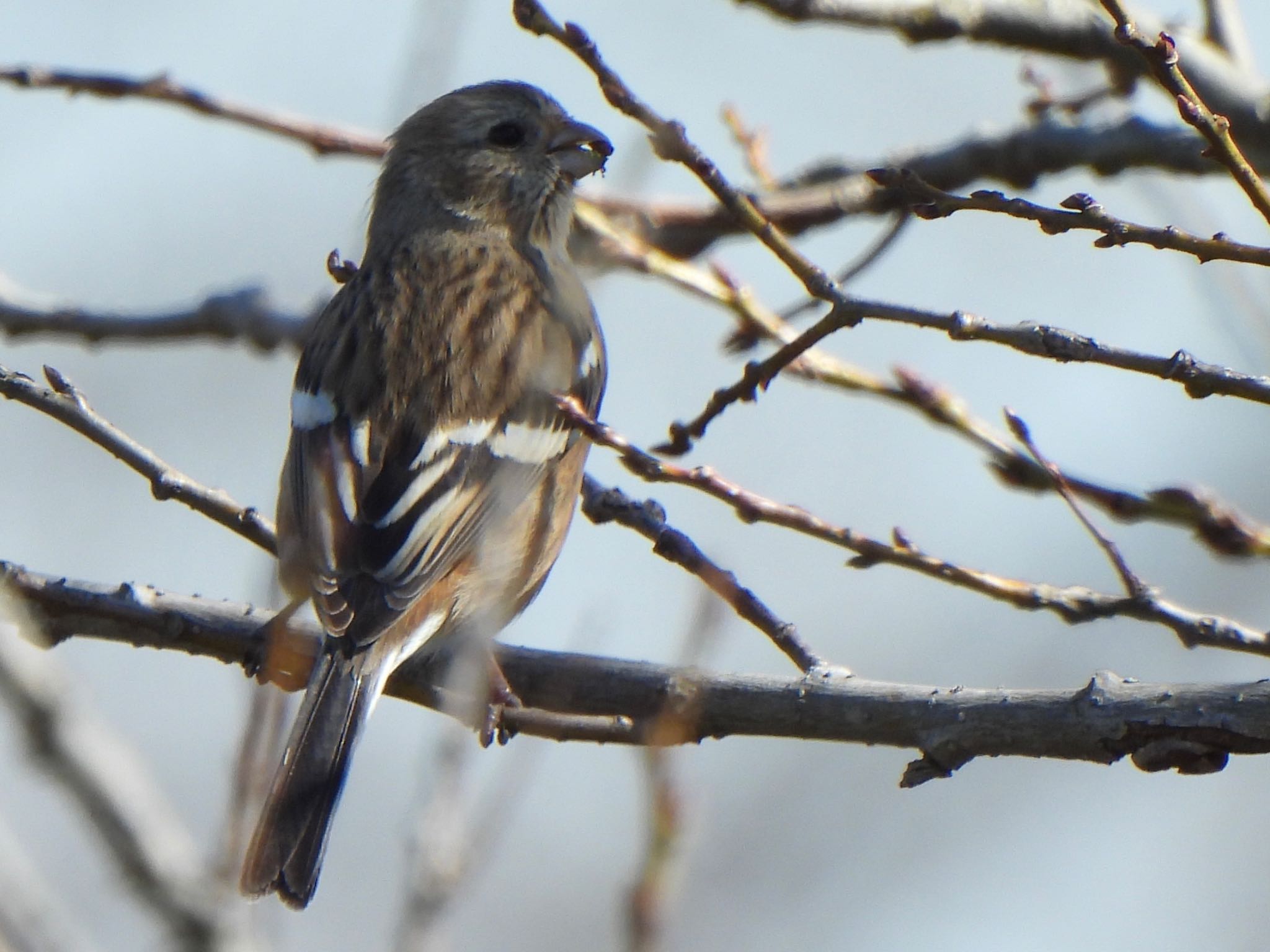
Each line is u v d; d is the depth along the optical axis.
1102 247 7.59
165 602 9.33
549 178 12.30
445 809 9.38
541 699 8.99
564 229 12.38
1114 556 8.34
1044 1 11.38
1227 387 7.61
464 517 10.18
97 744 10.29
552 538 10.76
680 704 8.20
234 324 12.97
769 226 8.24
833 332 8.29
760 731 8.27
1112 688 7.75
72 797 10.11
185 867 10.11
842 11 11.06
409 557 9.82
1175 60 7.50
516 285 11.45
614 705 8.91
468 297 11.18
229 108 11.96
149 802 10.25
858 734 8.11
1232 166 7.53
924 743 7.97
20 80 11.45
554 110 12.48
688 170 8.19
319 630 9.56
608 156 12.39
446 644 10.04
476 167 12.20
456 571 10.16
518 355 10.84
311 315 12.98
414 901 9.13
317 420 10.53
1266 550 10.15
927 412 10.55
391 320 10.96
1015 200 7.65
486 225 12.11
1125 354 7.70
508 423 10.57
